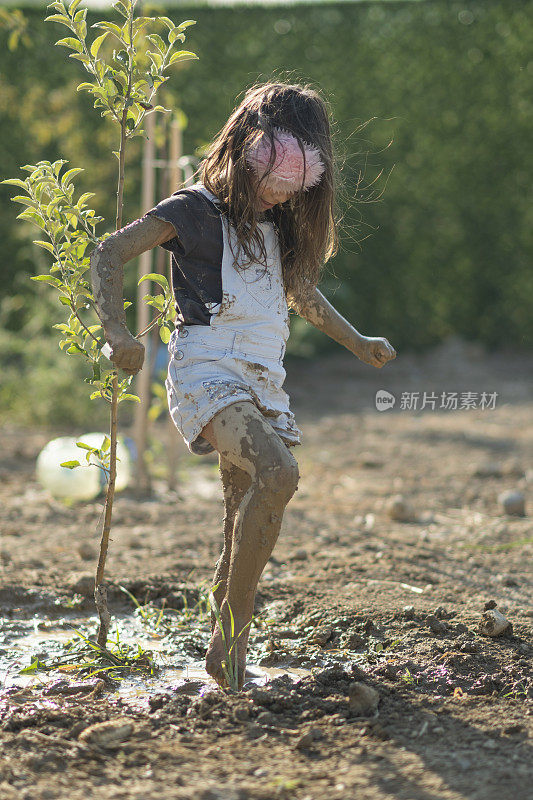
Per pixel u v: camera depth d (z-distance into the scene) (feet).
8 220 73.31
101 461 20.10
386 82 75.00
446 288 77.71
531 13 73.46
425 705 17.38
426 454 48.80
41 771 14.64
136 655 20.22
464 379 71.20
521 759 15.02
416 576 26.27
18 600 24.39
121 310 16.80
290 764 14.84
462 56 74.49
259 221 17.83
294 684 18.28
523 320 77.66
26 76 72.59
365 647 20.92
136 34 19.39
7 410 56.70
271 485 16.11
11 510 35.42
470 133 75.15
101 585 20.35
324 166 17.66
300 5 75.00
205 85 74.23
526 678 18.57
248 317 17.46
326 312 20.15
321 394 68.03
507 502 36.70
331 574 26.40
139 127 19.58
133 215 65.72
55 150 72.84
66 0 57.72
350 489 41.24
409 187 75.97
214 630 18.39
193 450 17.48
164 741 15.71
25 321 72.23
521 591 25.22
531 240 75.97
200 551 29.60
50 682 18.89
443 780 14.24
